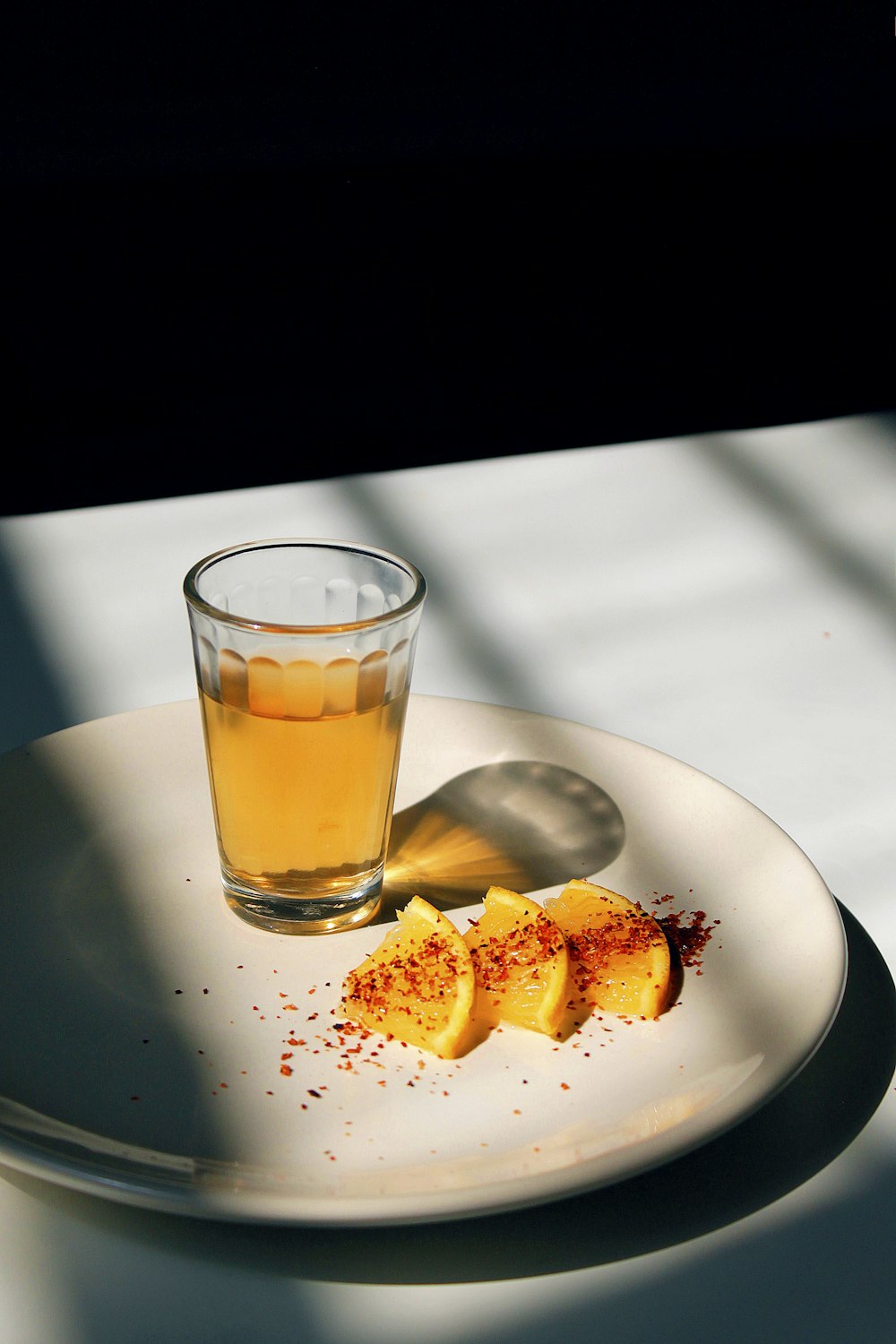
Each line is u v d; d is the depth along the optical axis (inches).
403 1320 19.6
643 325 107.7
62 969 23.6
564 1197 20.0
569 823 26.5
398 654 24.5
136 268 108.1
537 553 34.6
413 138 113.3
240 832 24.4
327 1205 19.7
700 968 23.7
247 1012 23.2
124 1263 20.0
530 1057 22.5
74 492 82.0
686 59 121.3
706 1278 20.0
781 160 137.4
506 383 98.1
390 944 24.0
